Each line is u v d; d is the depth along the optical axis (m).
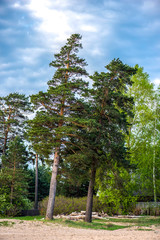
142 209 36.62
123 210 35.09
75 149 26.72
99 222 26.70
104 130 26.64
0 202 31.77
